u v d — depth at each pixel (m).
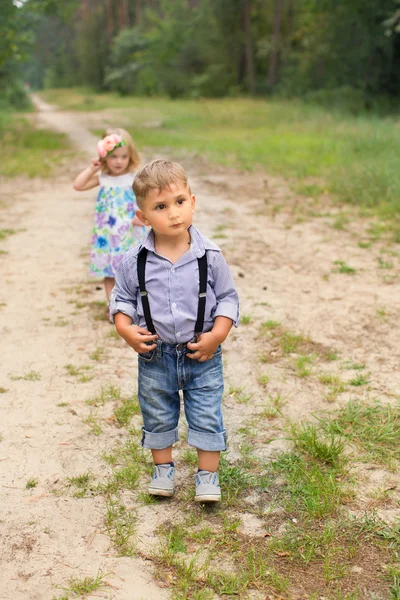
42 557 2.79
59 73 94.94
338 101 29.14
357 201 10.05
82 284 6.50
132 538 2.90
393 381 4.34
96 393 4.25
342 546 2.81
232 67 50.66
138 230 5.45
